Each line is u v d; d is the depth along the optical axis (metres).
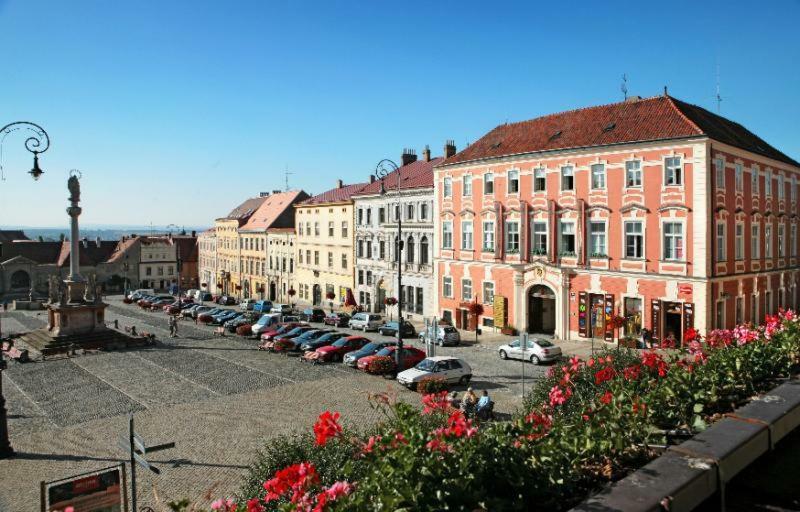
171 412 23.27
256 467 12.33
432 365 26.80
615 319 32.06
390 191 54.03
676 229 32.94
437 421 10.09
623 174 34.94
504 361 33.44
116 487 10.93
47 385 28.69
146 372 31.38
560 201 38.22
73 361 35.12
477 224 43.97
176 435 20.36
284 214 78.62
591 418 6.62
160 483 16.16
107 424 21.94
